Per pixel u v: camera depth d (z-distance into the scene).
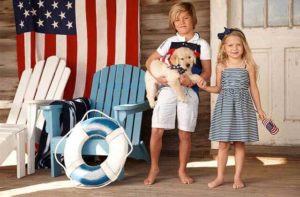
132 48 4.86
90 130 3.63
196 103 3.63
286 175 3.88
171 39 3.73
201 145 4.81
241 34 3.46
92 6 4.95
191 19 3.62
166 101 3.59
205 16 4.70
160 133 3.63
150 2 4.86
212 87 3.50
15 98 4.90
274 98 4.63
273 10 4.60
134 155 4.27
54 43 5.08
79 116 4.29
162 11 4.83
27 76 4.95
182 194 3.35
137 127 4.27
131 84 4.50
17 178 3.93
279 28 4.57
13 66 5.31
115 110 3.71
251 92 3.49
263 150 4.57
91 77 4.98
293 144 4.60
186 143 3.65
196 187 3.53
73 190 3.52
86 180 3.53
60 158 4.02
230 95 3.41
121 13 4.88
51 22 5.08
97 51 4.96
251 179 3.75
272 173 3.96
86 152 3.69
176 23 3.64
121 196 3.34
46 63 4.91
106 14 4.91
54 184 3.71
